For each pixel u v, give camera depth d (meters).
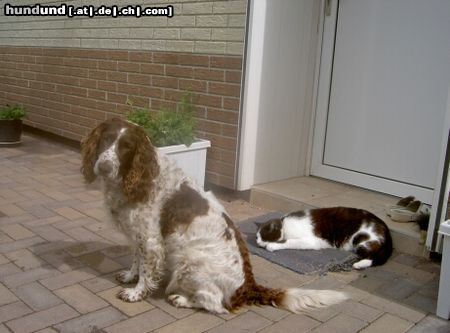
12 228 4.73
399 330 3.27
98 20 7.37
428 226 4.20
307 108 6.16
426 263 4.32
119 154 3.18
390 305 3.60
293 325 3.26
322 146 6.15
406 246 4.49
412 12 5.20
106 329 3.11
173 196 3.38
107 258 4.14
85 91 7.88
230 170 5.80
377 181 5.67
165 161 3.47
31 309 3.29
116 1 6.98
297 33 5.78
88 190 6.04
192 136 5.68
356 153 5.85
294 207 5.36
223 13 5.60
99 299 3.46
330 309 3.49
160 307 3.40
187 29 6.05
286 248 4.43
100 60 7.46
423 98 5.23
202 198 3.43
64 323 3.15
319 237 4.48
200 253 3.25
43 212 5.21
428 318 3.45
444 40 5.02
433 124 5.18
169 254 3.39
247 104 5.52
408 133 5.38
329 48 5.91
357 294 3.74
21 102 9.54
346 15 5.72
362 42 5.63
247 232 4.84
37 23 8.71
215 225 3.31
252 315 3.34
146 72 6.70
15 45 9.42
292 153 6.16
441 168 4.00
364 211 4.50
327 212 4.54
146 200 3.31
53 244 4.39
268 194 5.57
